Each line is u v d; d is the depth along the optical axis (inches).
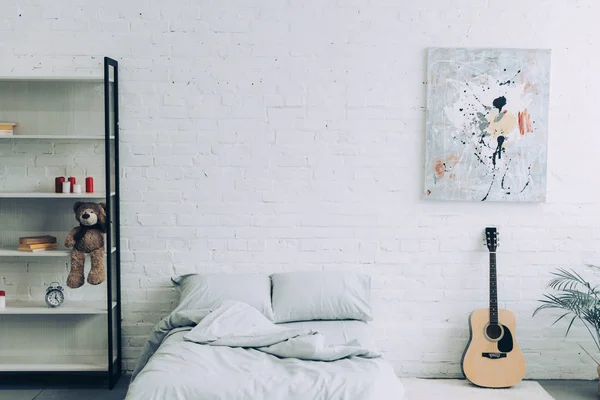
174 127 191.8
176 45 190.4
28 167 191.2
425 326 195.2
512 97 191.6
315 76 191.6
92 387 183.2
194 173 192.7
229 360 142.0
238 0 189.9
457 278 195.0
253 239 194.2
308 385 131.2
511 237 195.0
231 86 191.3
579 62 192.7
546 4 191.6
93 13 189.5
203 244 194.1
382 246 194.7
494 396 179.6
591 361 195.2
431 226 194.7
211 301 178.1
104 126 191.0
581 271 195.2
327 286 181.8
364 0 190.5
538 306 195.5
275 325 166.6
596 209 194.9
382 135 193.0
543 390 185.2
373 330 194.9
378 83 191.9
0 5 188.9
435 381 191.6
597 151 194.4
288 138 192.5
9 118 189.9
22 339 193.8
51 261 192.9
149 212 193.2
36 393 178.4
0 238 192.4
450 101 191.5
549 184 194.7
